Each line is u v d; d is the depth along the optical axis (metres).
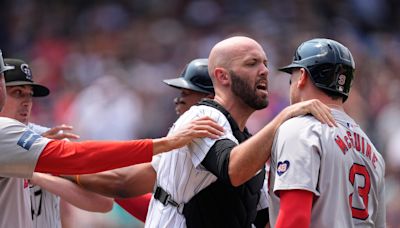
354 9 68.62
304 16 66.75
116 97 54.41
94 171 20.30
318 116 18.91
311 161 18.45
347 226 18.84
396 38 68.38
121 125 53.84
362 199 19.27
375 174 19.66
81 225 42.28
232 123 21.06
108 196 23.38
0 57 21.11
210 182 20.83
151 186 22.95
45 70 63.84
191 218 20.86
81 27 69.00
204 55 63.97
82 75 61.88
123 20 68.94
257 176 21.47
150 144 20.23
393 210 45.25
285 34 63.97
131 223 42.66
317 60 19.50
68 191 23.52
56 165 20.22
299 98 19.84
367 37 66.88
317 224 18.69
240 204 21.05
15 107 24.09
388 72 60.69
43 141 20.34
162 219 21.17
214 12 68.12
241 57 20.98
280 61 60.12
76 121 54.81
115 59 63.66
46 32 69.00
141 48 65.19
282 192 18.56
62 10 70.69
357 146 19.41
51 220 24.28
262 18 66.56
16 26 70.25
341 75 19.56
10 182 21.50
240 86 20.92
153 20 68.69
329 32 65.06
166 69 62.88
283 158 18.67
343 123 19.45
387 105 56.03
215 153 20.02
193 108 21.50
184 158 20.86
